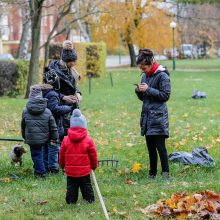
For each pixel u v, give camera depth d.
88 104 22.53
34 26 24.52
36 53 24.73
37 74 24.98
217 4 54.53
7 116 18.89
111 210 7.50
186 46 76.25
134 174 9.80
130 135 14.61
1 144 13.52
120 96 25.97
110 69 50.72
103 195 8.34
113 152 12.18
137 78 38.38
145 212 7.30
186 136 14.07
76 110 7.79
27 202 8.04
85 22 44.78
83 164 7.73
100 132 15.26
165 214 7.07
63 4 26.25
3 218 7.16
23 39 35.84
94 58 39.69
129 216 7.18
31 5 24.06
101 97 25.55
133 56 55.19
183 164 10.38
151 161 9.48
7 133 15.41
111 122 17.36
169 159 10.63
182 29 72.88
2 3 25.67
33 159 9.72
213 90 28.73
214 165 10.27
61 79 9.80
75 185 7.82
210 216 6.88
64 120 9.95
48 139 9.62
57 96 9.75
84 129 7.75
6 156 11.82
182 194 7.84
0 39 55.41
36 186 9.05
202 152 10.64
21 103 22.77
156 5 50.53
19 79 26.59
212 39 74.00
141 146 12.77
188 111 19.84
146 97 9.22
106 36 50.53
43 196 8.33
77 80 10.08
